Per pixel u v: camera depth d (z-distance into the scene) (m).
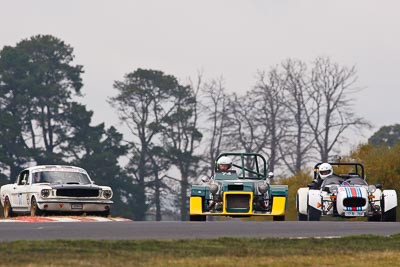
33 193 78.31
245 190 69.06
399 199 127.44
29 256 36.22
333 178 75.31
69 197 77.44
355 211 71.38
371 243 42.50
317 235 47.53
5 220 60.94
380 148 134.75
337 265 35.94
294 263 36.12
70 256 36.44
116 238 44.16
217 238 43.06
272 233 48.44
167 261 35.81
